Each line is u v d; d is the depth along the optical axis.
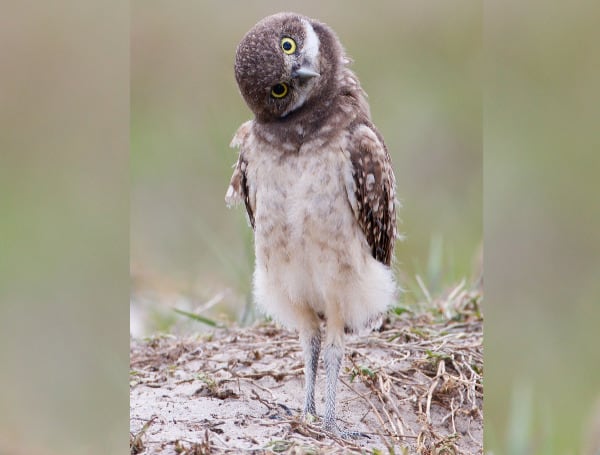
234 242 11.20
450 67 11.84
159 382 8.70
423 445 7.94
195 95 11.41
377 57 11.56
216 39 11.18
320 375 8.85
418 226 11.56
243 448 7.50
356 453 7.60
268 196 8.27
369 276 8.36
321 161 8.17
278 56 8.06
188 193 11.53
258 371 8.81
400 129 11.75
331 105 8.29
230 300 11.04
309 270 8.33
